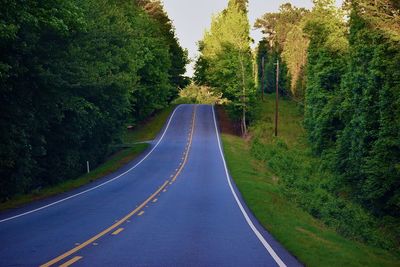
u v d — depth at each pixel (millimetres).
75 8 23000
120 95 37125
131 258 9188
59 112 27516
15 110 22438
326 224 22406
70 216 15766
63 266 8406
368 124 31609
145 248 10266
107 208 17906
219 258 9375
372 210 29891
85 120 32875
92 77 28406
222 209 17969
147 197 21719
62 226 13547
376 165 28125
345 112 40125
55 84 25266
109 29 36062
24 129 23781
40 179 30031
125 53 38562
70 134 31703
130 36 40156
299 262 9508
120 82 32969
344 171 38781
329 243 13219
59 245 10562
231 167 37750
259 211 17781
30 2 18516
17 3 17375
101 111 36938
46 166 30969
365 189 29547
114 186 26859
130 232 12492
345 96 40625
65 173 32625
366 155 32406
